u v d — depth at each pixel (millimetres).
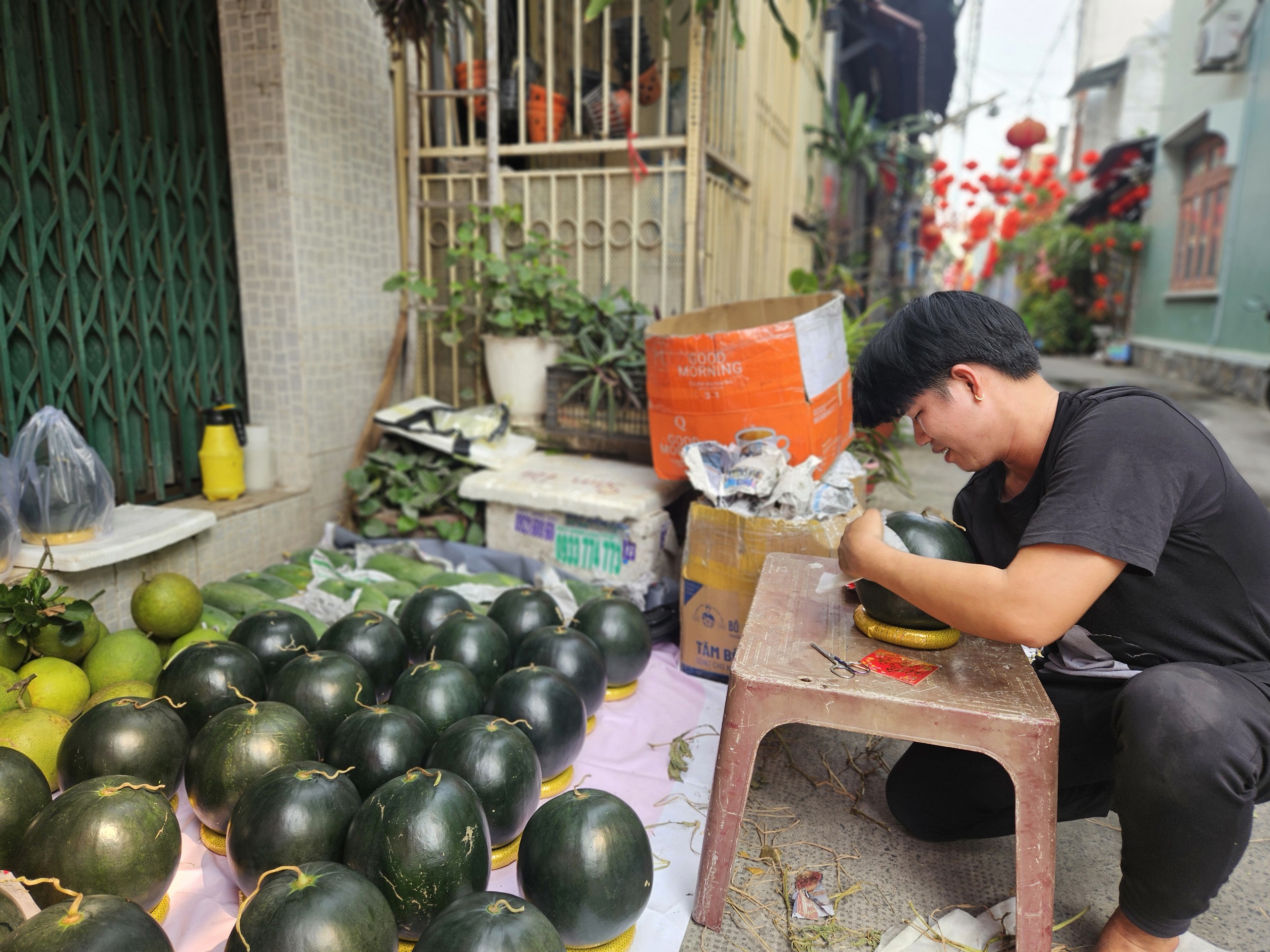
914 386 1652
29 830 1601
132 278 3471
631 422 4109
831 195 12008
